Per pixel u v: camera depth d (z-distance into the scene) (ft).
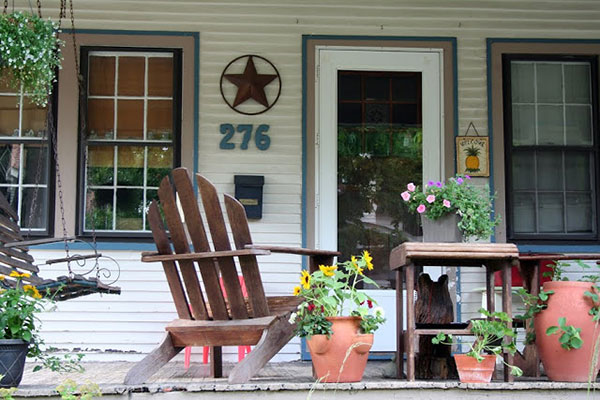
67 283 15.81
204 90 21.75
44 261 20.95
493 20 22.20
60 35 21.58
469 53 22.09
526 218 21.85
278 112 21.79
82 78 21.42
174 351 14.28
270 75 21.80
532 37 22.18
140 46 21.71
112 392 13.02
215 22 21.91
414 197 16.22
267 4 21.99
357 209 21.72
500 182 21.71
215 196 13.71
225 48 21.88
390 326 21.30
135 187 21.53
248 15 21.97
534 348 15.89
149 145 21.63
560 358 13.99
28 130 21.39
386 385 13.08
